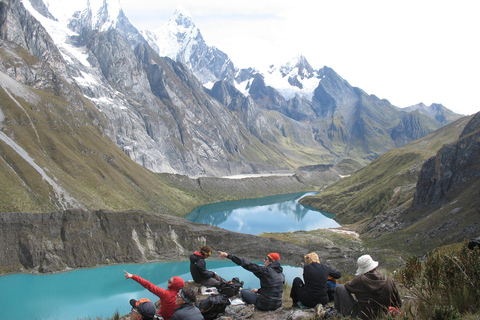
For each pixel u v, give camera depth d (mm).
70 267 96312
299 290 19359
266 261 21016
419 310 13938
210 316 19016
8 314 69312
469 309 13477
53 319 66625
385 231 138000
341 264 90938
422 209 136125
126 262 100812
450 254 16688
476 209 103188
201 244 111000
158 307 27469
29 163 155500
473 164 124812
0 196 128875
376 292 14391
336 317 14898
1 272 91188
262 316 18969
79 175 187625
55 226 103625
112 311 69125
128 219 111125
